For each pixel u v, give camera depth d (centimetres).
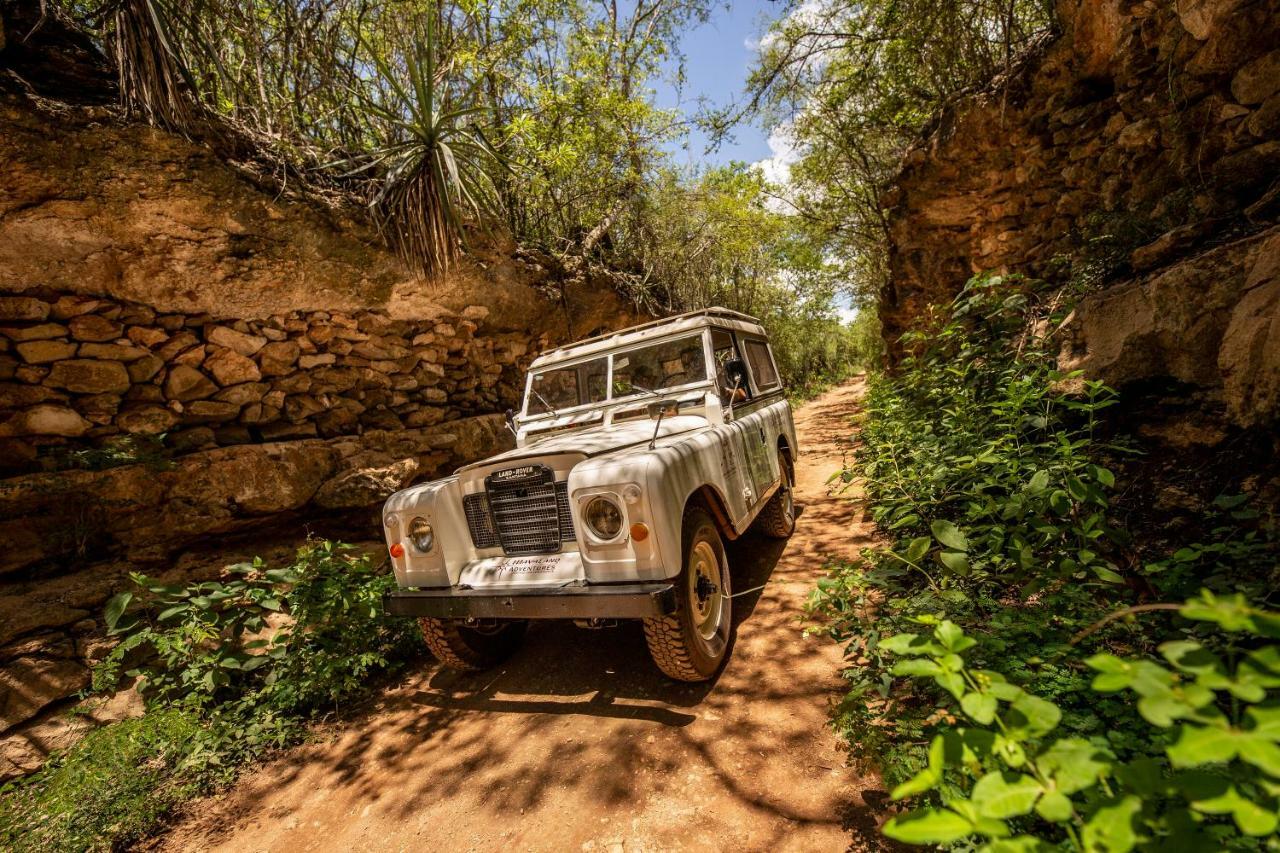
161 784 280
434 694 351
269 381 484
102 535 377
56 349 375
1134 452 291
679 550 266
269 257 453
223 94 564
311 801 269
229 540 435
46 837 242
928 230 780
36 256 357
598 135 846
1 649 313
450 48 661
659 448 295
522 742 283
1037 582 217
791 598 383
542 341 746
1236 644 181
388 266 527
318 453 477
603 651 366
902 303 852
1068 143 575
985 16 679
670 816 218
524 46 756
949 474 327
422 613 311
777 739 250
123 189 374
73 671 322
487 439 623
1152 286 321
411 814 247
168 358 426
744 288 1786
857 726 208
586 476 272
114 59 408
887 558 273
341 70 612
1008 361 436
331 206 492
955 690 103
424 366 602
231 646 347
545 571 297
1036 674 189
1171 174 423
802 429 1187
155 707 315
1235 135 372
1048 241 623
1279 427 246
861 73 849
